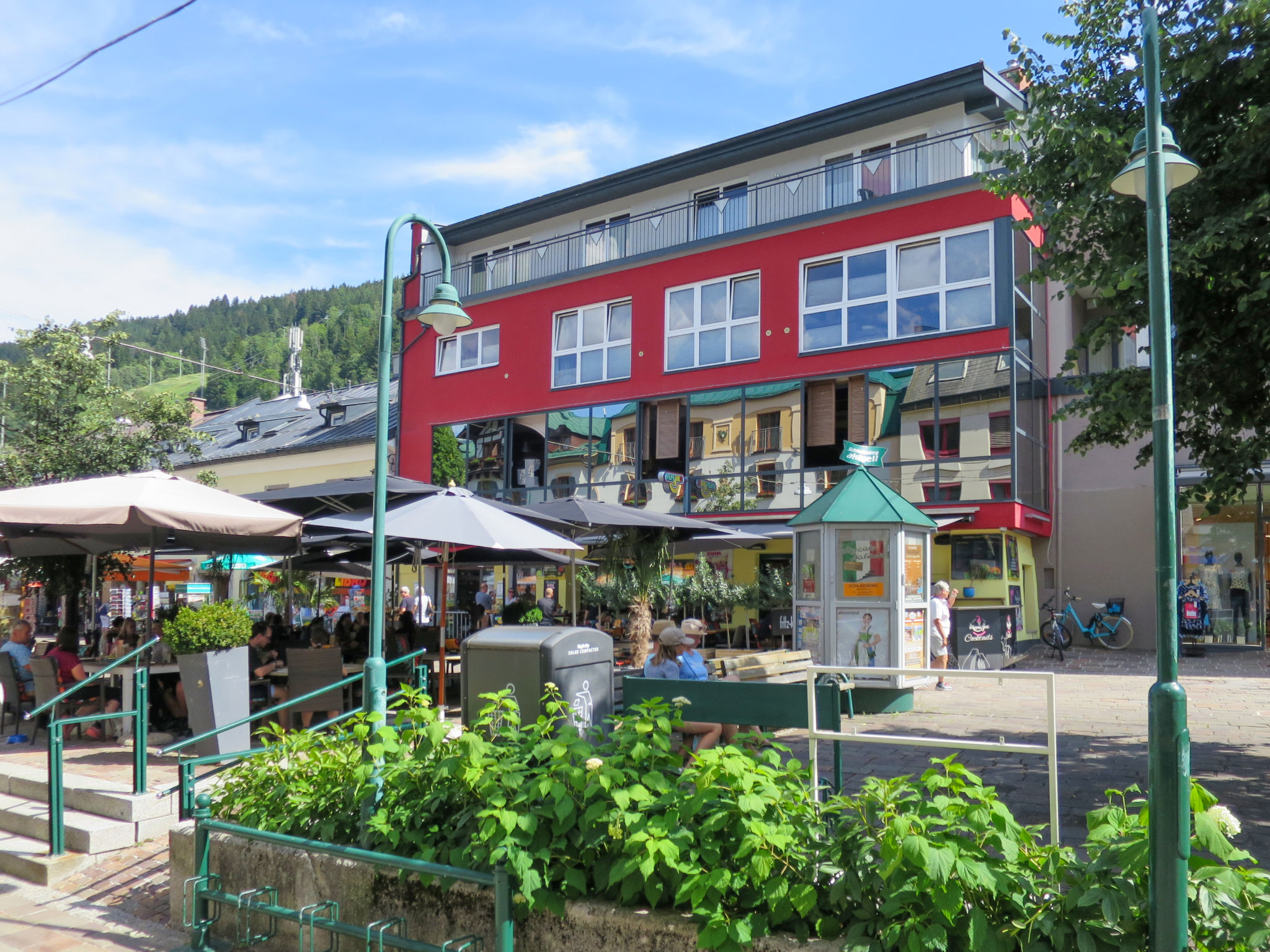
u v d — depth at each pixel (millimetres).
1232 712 10453
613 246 24250
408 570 26016
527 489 24781
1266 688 12773
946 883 3055
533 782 4086
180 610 8031
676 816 3719
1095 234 7500
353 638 13047
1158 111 3379
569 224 26000
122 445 19406
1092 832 3348
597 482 23484
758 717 5414
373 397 35688
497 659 5957
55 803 6340
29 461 18516
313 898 4641
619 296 23516
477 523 9336
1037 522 19500
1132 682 13688
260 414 41625
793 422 20438
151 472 9055
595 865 3902
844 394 19891
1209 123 6988
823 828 3721
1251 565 18672
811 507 11320
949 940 3227
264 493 11453
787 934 3438
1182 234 6863
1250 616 18609
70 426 19000
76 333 19469
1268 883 3098
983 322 18297
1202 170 6594
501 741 4852
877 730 9312
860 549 10836
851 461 11703
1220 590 18875
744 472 21062
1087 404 7633
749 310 21375
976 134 19109
